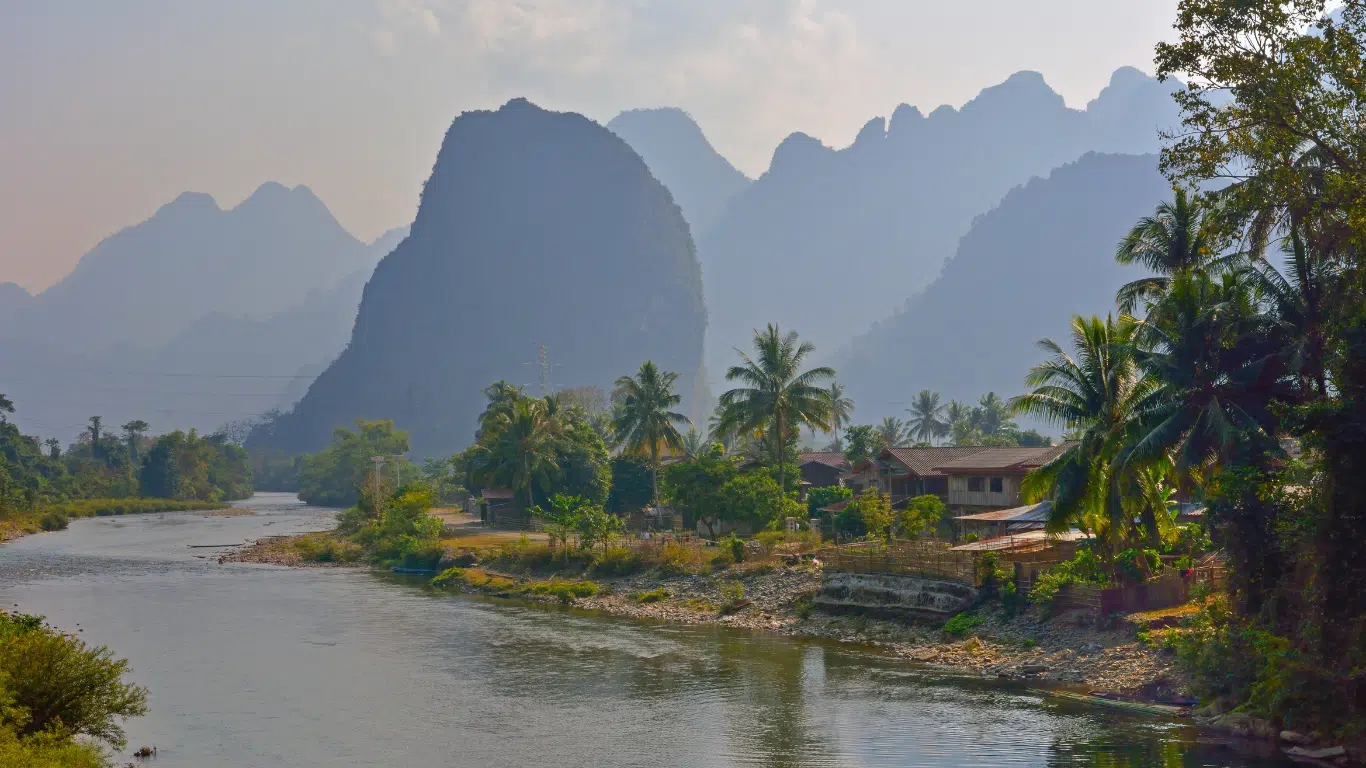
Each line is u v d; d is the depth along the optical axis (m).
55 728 28.47
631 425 109.50
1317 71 35.56
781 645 53.34
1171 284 48.88
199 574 91.06
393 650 53.72
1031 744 34.53
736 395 92.38
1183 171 38.50
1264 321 42.12
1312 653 34.88
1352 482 35.38
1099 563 48.50
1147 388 46.97
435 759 34.94
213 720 40.12
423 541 100.19
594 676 46.97
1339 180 35.78
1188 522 55.50
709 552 76.62
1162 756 32.75
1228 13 36.12
